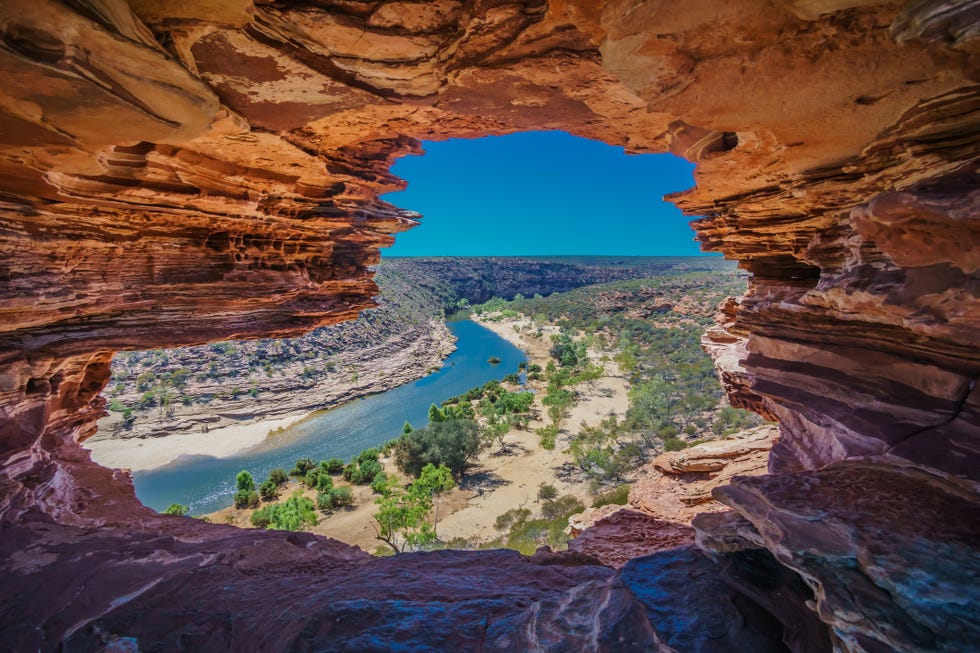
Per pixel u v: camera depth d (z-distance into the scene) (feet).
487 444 221.05
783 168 28.45
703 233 43.60
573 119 31.81
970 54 15.52
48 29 14.64
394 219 54.29
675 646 14.35
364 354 408.67
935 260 17.07
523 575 25.50
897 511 15.16
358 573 24.99
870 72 17.60
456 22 23.48
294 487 199.62
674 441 200.03
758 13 15.51
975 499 15.66
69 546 25.85
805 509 15.66
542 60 24.75
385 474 194.49
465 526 155.84
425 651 16.44
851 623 12.12
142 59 17.10
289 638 17.20
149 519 35.12
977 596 11.80
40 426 34.27
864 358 24.62
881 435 21.36
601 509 80.74
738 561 17.43
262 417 289.33
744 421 227.40
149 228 39.45
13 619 19.88
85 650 18.48
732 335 72.59
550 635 15.99
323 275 54.13
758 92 19.51
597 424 256.93
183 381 307.99
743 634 14.71
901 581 12.38
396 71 26.66
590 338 510.17
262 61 25.41
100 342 39.11
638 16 16.11
